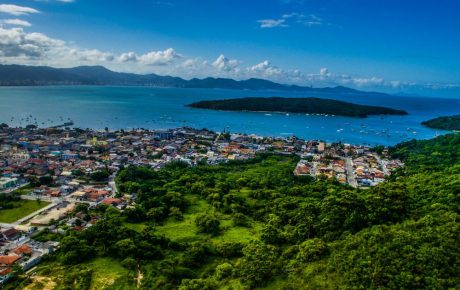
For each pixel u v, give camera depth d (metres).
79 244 137.50
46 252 138.88
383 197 135.12
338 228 131.62
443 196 143.88
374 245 102.00
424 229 107.38
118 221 163.88
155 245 142.75
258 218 173.00
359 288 89.12
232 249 137.25
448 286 83.25
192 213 181.25
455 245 95.44
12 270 124.12
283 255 121.75
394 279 87.50
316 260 110.69
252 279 107.38
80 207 180.12
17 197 194.50
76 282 119.12
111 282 120.31
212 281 114.38
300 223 143.00
